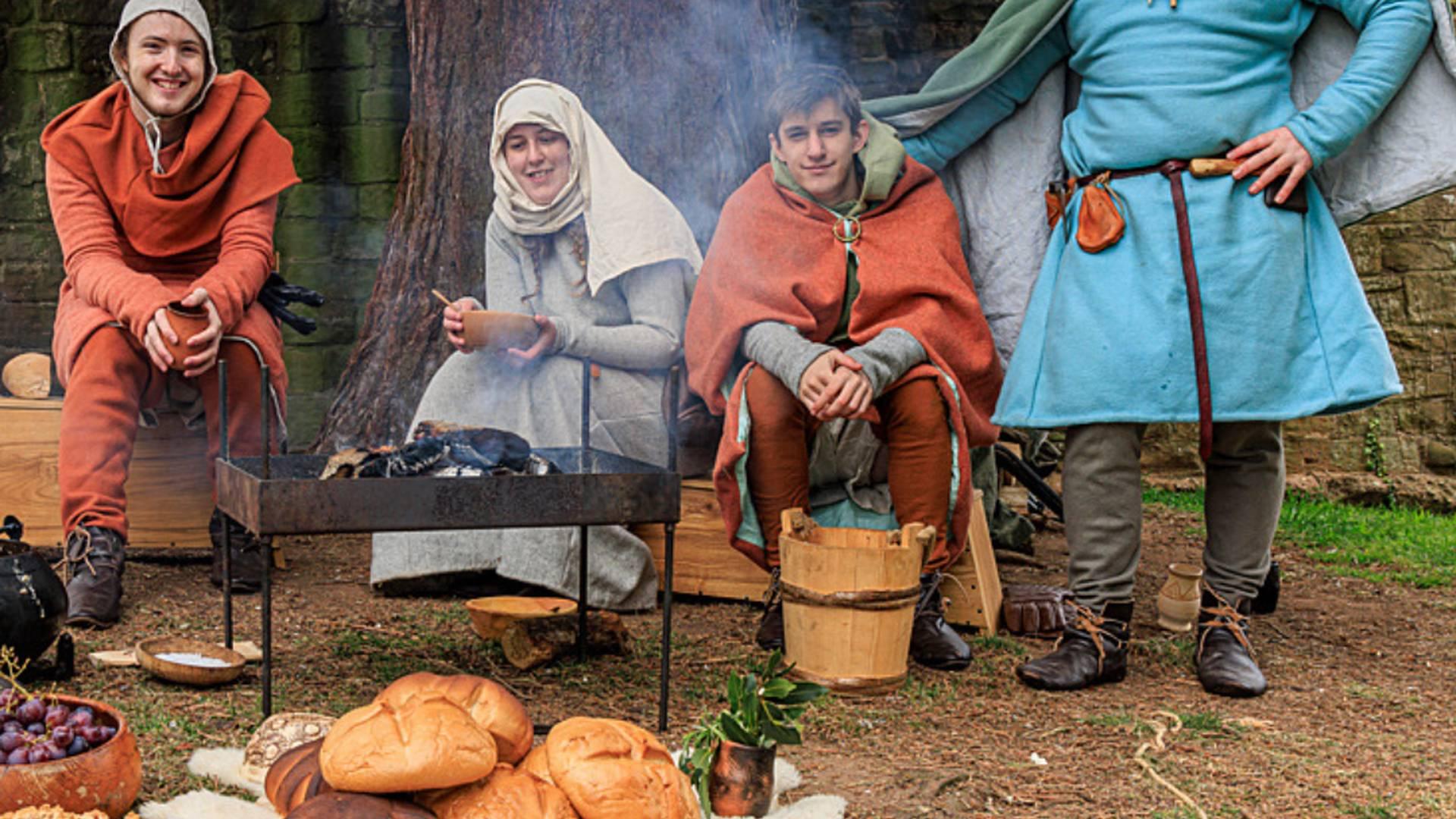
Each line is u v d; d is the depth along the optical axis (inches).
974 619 156.9
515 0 209.3
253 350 163.8
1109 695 132.9
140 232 164.6
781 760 106.6
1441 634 167.6
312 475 124.3
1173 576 157.9
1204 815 98.7
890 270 148.2
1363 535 252.5
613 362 165.6
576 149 167.5
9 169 314.5
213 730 112.1
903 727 120.6
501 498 109.4
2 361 313.7
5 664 118.9
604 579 162.6
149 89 160.4
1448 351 325.4
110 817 87.7
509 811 79.4
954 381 142.8
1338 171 141.6
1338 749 115.8
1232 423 138.7
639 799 83.0
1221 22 133.8
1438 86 135.6
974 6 322.0
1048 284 142.3
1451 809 101.0
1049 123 154.4
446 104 219.6
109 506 152.4
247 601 161.3
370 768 78.0
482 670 135.0
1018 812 99.4
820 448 155.6
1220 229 132.3
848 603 128.0
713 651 145.6
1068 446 139.5
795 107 149.3
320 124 315.6
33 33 313.7
